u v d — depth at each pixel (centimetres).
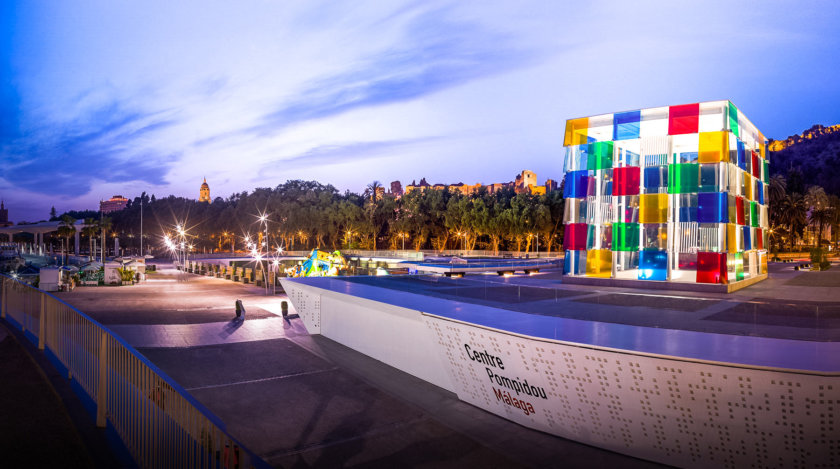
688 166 2356
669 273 2338
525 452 1025
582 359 956
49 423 732
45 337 1150
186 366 1658
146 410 607
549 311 1418
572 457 995
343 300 1961
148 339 2023
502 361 1134
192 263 6919
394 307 1538
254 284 4659
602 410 980
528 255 8400
